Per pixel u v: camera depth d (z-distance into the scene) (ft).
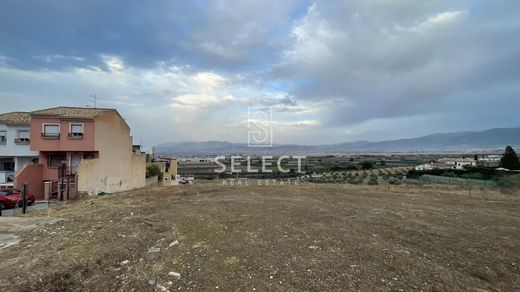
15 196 61.00
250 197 49.44
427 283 16.88
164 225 29.19
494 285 17.20
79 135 79.05
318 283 16.63
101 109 89.45
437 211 39.34
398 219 32.99
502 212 39.52
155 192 60.13
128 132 95.96
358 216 34.17
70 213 37.55
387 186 78.95
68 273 18.17
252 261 19.57
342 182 97.35
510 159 138.72
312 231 26.53
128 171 95.91
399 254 21.01
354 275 17.58
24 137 89.25
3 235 26.21
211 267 18.90
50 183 71.72
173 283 17.17
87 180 74.95
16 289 16.30
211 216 32.50
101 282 17.44
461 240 25.16
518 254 22.08
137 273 18.51
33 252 21.56
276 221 30.14
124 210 38.14
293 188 70.49
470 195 59.16
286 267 18.66
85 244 23.09
